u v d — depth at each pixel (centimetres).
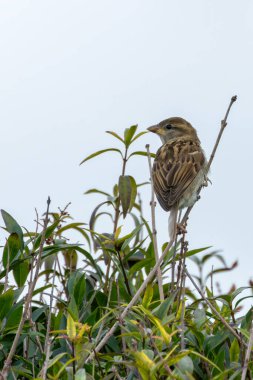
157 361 816
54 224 1105
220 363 929
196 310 974
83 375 764
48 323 945
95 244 1254
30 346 1008
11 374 921
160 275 1020
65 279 1201
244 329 935
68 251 1261
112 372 876
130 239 1119
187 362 778
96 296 1107
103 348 1006
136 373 845
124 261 1154
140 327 845
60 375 878
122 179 1215
